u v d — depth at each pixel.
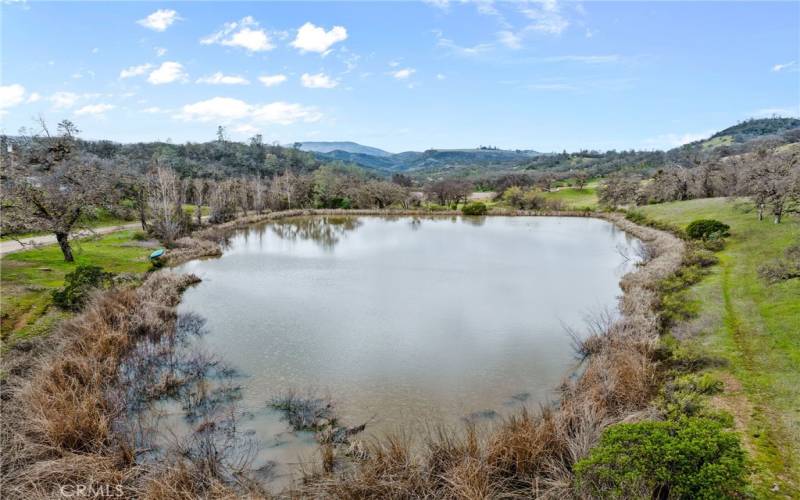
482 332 19.33
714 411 10.63
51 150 34.59
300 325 20.38
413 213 76.00
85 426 10.19
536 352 17.08
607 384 11.74
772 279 19.42
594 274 30.77
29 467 8.88
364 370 15.60
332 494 8.52
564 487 7.95
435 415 12.62
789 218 32.88
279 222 66.06
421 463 9.21
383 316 21.70
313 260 36.53
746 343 14.63
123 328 17.08
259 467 10.18
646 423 7.59
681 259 26.72
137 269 29.70
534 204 78.12
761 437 9.62
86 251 33.25
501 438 9.42
